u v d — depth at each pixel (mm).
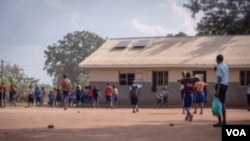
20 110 24812
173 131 11523
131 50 37125
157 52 35656
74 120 15992
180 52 34938
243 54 32625
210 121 15438
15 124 14273
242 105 31781
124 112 22547
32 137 10383
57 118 17016
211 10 48188
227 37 36406
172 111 24219
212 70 32500
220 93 12180
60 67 85875
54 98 35094
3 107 31422
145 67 34031
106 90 31156
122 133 11117
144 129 12164
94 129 12258
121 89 35219
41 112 21859
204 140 9578
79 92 34562
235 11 46938
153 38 39000
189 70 33188
